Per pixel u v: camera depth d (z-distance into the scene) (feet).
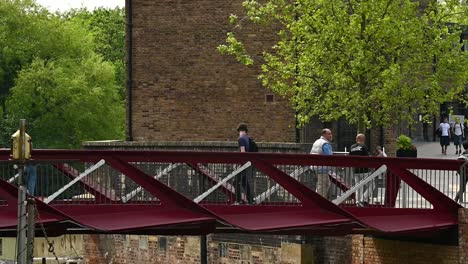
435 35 132.16
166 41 158.10
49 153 88.99
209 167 96.12
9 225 86.17
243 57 135.33
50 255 161.68
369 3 129.59
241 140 109.50
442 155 175.94
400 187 101.86
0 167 93.40
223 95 156.46
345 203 99.50
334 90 130.93
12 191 86.99
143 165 96.68
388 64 130.72
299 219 93.35
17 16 247.09
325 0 131.44
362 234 104.22
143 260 142.41
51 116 244.42
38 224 86.28
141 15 158.71
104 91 252.62
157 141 155.02
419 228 99.50
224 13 156.15
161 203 90.12
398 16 131.64
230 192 94.79
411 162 99.81
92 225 87.86
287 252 124.06
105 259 146.72
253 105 155.12
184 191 97.19
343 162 96.78
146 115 158.81
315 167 98.58
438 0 136.98
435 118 198.59
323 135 107.24
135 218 89.56
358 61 128.16
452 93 132.46
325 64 131.34
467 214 100.83
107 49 321.73
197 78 157.28
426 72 132.36
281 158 94.07
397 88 130.62
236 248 131.23
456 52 132.05
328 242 120.88
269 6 135.33
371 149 154.30
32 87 241.76
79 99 244.22
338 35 130.41
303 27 132.46
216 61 156.56
